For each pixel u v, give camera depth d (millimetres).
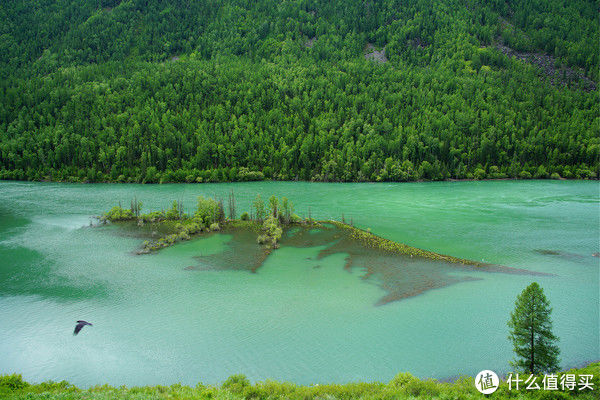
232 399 28547
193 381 38500
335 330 48500
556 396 28328
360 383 33500
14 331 48625
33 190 174875
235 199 151000
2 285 63500
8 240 90938
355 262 75188
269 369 40375
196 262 75750
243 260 76875
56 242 89562
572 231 98125
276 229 95438
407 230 100312
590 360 41688
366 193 165500
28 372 39969
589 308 54781
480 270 70438
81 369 40531
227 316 52375
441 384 32562
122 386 32188
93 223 109188
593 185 186625
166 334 47625
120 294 59906
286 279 66312
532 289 34281
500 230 99625
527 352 34969
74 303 56750
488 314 52875
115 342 45844
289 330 48562
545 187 180625
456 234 95938
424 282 64562
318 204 138875
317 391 31297
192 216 117812
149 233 98500
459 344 45250
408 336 47062
